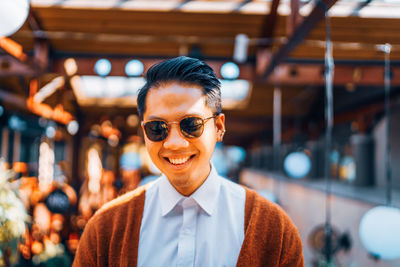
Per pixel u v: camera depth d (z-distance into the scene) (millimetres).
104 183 10750
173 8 5316
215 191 941
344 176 9828
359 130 8609
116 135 12977
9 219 2506
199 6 5324
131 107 10719
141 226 944
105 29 5695
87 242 964
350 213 6301
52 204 5945
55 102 8742
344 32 4727
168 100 806
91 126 10688
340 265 4691
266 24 5188
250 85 9891
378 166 8320
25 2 2000
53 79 7895
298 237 951
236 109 11430
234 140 22922
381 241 2031
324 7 2328
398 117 7402
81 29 5641
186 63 841
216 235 916
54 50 5809
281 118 11883
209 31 5715
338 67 5172
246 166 23344
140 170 12234
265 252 899
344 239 5328
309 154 11258
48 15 5379
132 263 901
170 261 896
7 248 2531
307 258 5289
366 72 5086
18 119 7250
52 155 8945
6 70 5133
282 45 3580
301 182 10227
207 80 839
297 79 5289
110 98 10516
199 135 808
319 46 4922
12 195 2633
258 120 12875
